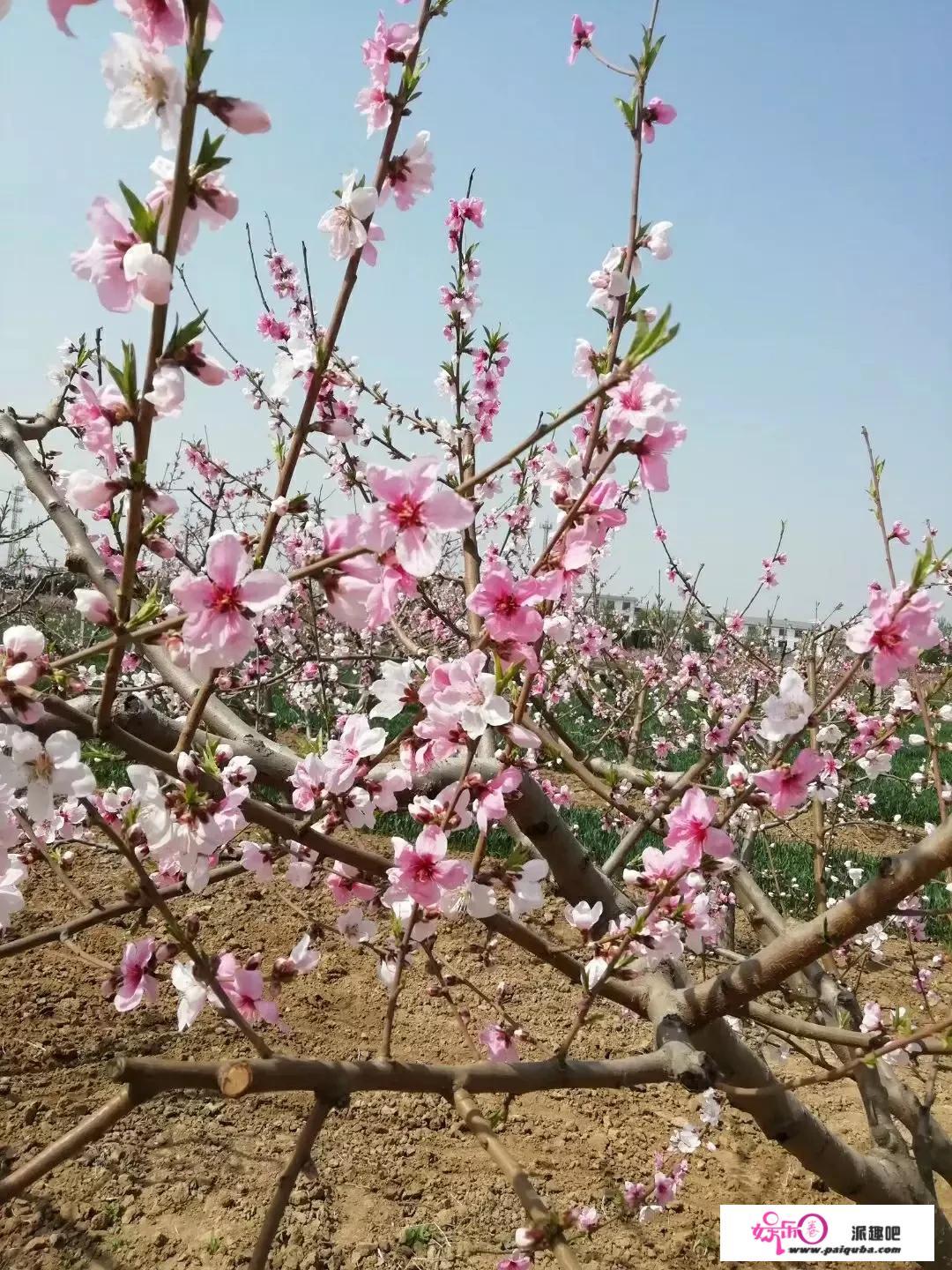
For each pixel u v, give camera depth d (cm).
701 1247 321
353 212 145
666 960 210
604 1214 328
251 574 118
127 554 115
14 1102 338
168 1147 330
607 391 143
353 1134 357
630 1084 146
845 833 930
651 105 182
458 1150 357
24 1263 270
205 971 117
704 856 158
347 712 673
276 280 407
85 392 122
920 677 314
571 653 475
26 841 204
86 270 105
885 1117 254
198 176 98
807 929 155
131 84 97
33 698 126
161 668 238
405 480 123
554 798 463
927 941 652
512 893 162
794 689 160
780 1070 452
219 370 106
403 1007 452
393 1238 302
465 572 311
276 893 546
